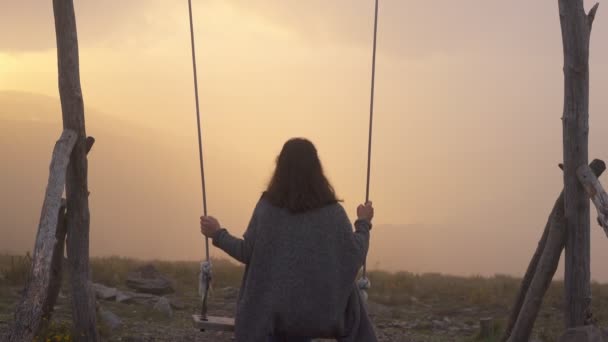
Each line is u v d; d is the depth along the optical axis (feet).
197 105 20.04
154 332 33.09
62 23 22.12
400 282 63.72
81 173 22.52
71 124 22.24
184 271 62.13
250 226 14.70
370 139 18.39
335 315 14.08
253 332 14.07
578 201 22.33
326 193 14.66
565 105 22.47
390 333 38.24
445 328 41.65
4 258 63.82
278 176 14.76
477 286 64.13
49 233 18.88
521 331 23.72
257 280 14.28
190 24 20.74
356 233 14.84
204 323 17.99
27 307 16.96
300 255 14.15
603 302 53.83
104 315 33.96
